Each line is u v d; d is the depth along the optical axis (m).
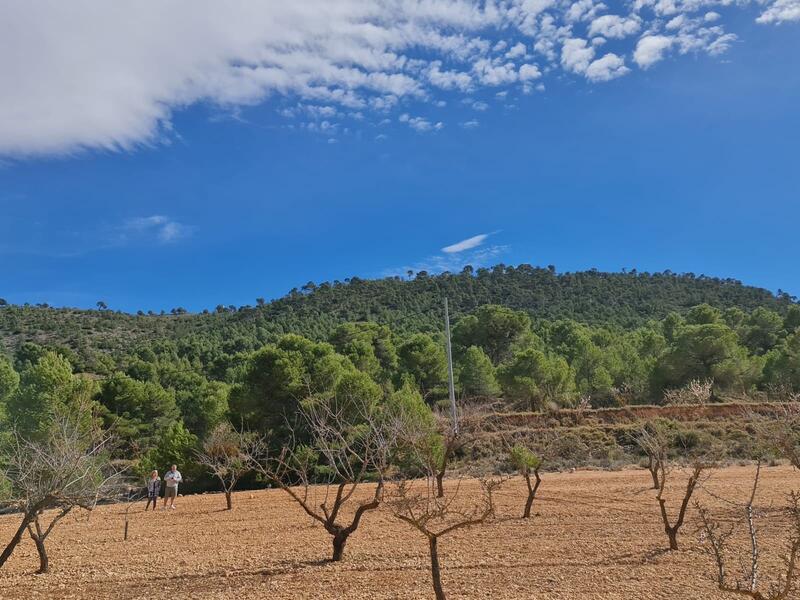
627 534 12.87
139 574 11.16
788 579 5.40
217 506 22.06
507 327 64.88
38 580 10.94
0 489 13.13
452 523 15.06
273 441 33.03
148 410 44.59
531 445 33.09
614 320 105.88
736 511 14.95
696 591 8.52
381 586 9.38
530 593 8.70
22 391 29.44
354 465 30.47
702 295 128.62
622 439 38.94
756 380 47.75
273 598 8.97
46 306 148.50
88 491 11.53
